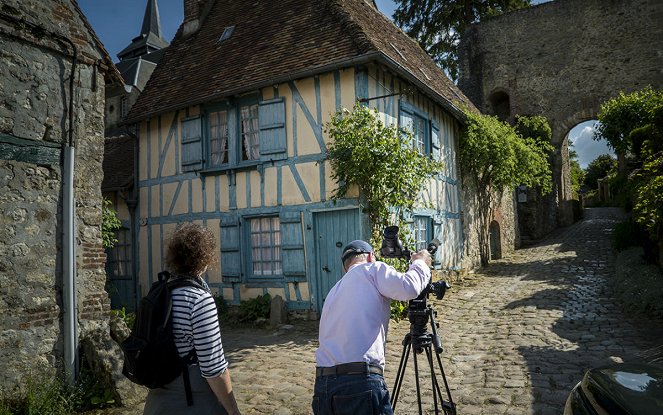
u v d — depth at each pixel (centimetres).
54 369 481
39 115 496
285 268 858
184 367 214
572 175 4178
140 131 1099
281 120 864
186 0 1243
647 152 804
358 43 795
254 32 1038
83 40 549
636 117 1457
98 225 548
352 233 797
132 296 1102
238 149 930
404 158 762
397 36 1236
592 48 1945
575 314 715
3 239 455
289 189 857
